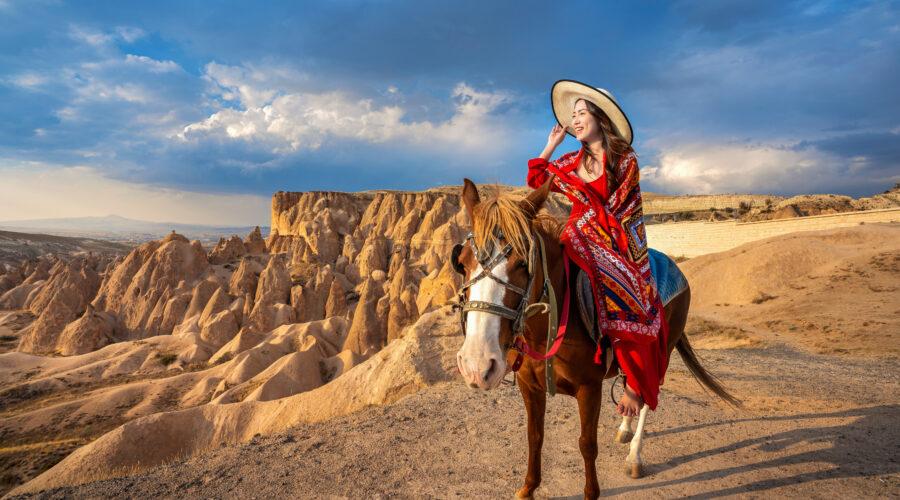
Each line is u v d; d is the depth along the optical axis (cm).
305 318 8619
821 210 6544
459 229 12094
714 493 389
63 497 466
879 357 1432
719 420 591
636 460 431
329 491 437
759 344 2050
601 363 296
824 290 2895
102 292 9812
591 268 291
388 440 579
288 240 14188
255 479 479
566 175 323
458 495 409
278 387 4616
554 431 575
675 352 1402
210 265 10669
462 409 708
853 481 394
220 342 7362
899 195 6512
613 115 309
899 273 2772
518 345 276
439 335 1534
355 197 17425
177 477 502
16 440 4153
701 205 10888
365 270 11538
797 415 600
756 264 3622
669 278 408
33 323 8975
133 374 6247
